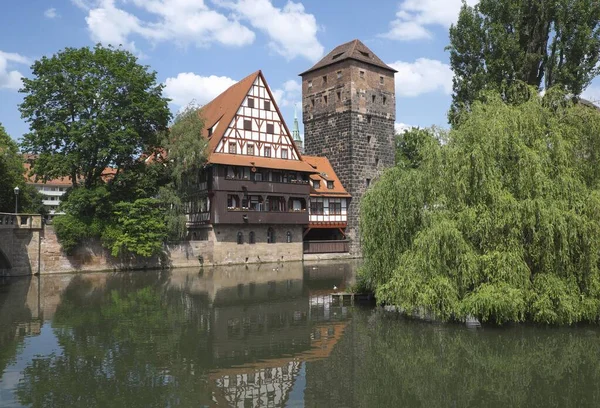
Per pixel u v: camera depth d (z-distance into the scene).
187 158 50.47
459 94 36.88
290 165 58.72
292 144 59.81
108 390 13.28
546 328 19.56
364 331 19.80
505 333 18.89
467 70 36.97
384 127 69.19
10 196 53.25
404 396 12.89
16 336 19.28
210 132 57.22
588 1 32.16
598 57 32.56
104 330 20.33
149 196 50.88
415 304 19.30
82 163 46.22
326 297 28.95
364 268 24.42
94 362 15.81
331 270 47.16
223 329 20.44
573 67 32.56
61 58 45.84
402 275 19.89
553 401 12.52
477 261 18.58
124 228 46.94
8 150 56.16
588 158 20.61
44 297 29.45
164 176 52.34
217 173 53.34
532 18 34.09
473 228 18.92
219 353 16.81
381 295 20.97
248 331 20.03
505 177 19.53
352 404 12.38
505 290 17.83
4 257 41.47
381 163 68.44
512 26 34.75
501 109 20.31
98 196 46.06
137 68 49.16
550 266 18.47
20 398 12.73
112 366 15.38
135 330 20.30
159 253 49.75
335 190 65.50
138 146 48.78
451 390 13.31
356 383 13.85
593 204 18.42
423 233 19.59
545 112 20.55
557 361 15.57
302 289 32.69
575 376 14.28
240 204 55.22
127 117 47.66
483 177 19.12
